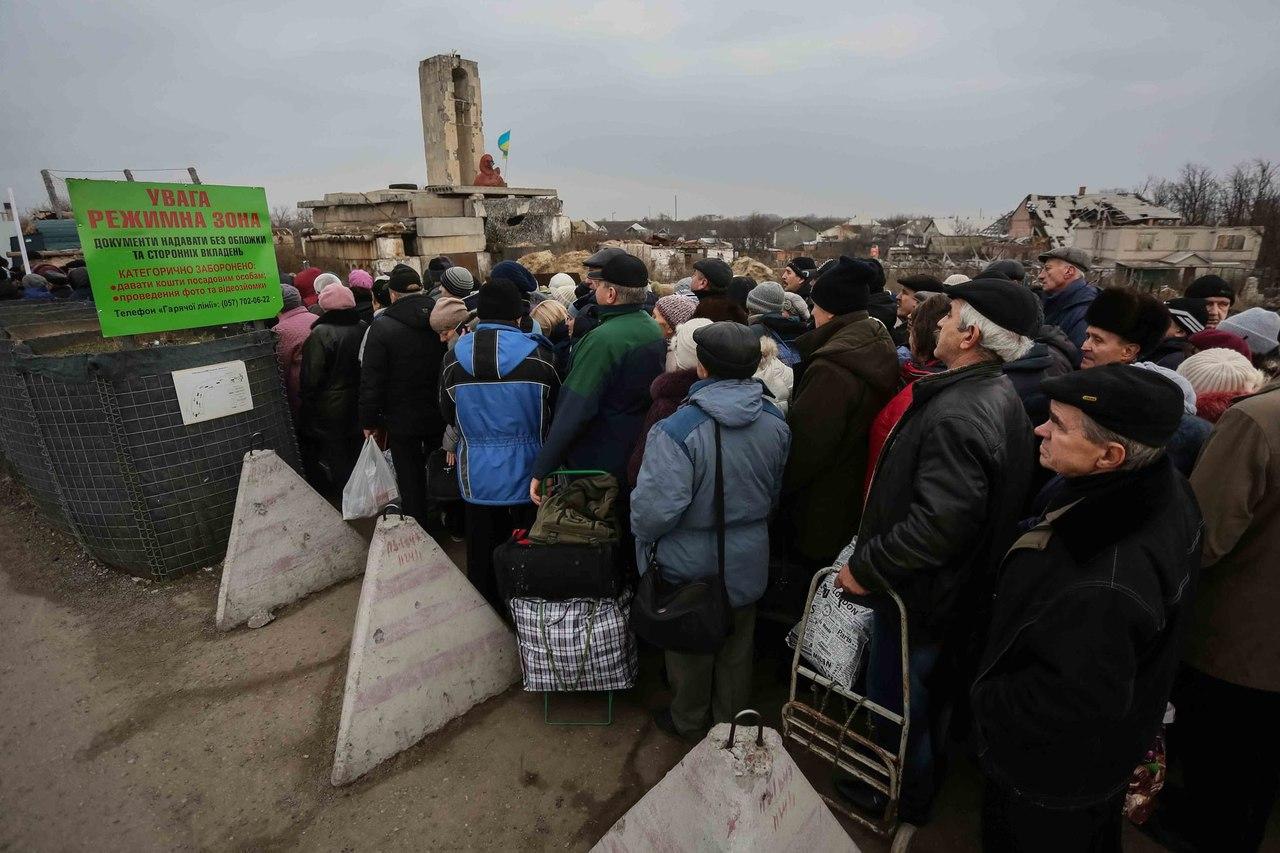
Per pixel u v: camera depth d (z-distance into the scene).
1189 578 1.49
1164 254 43.12
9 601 3.64
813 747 2.19
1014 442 1.87
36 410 3.65
